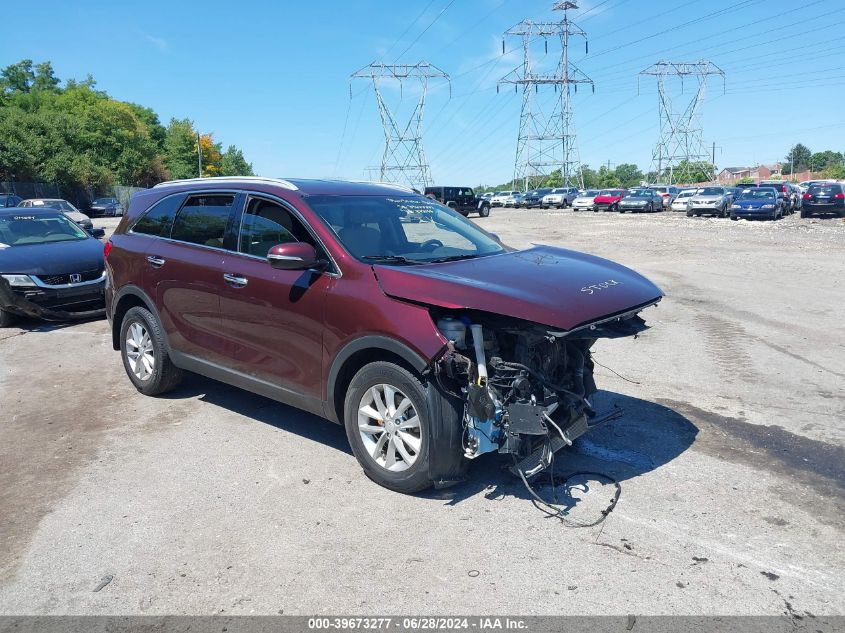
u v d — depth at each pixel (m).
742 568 3.26
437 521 3.76
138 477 4.41
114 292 6.16
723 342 7.70
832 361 6.84
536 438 4.03
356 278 4.18
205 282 5.14
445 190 42.16
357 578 3.24
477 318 3.82
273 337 4.65
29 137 54.16
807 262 14.70
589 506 3.89
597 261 4.84
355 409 4.21
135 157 74.06
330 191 4.94
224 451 4.80
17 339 8.55
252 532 3.69
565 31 73.12
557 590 3.11
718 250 17.55
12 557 3.50
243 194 5.12
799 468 4.36
